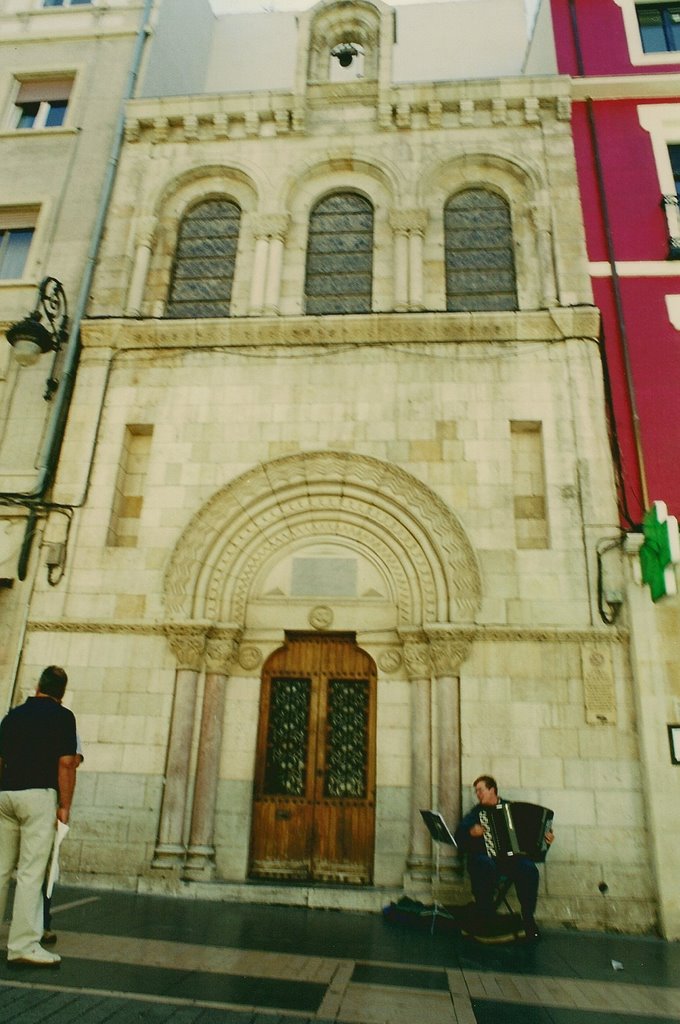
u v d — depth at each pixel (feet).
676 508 28.99
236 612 29.50
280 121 38.06
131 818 26.68
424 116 37.58
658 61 38.63
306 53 39.52
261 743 28.43
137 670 28.53
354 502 30.45
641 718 25.52
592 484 29.35
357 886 25.71
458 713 26.73
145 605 29.43
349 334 32.91
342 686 29.04
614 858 24.61
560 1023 13.51
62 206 38.32
